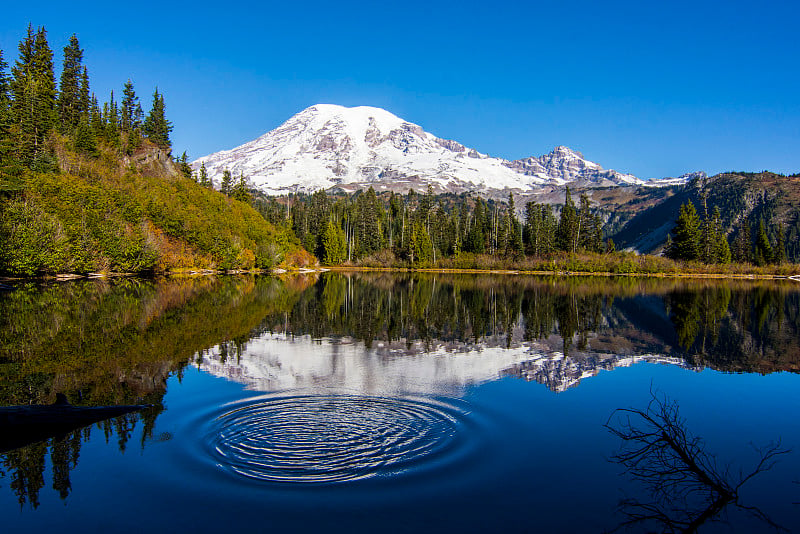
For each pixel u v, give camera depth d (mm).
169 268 65750
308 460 9336
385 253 108125
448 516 7609
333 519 7500
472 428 11125
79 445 9883
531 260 100125
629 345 22078
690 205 98188
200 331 22625
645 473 9094
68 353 17656
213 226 75875
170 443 9953
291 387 13836
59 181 54719
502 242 111812
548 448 10141
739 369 17859
